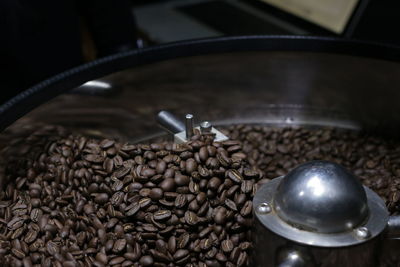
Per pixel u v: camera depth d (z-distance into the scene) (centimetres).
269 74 56
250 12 73
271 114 60
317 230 33
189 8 84
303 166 35
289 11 62
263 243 35
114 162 45
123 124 54
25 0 64
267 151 56
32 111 45
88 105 50
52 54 68
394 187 48
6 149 44
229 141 46
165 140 55
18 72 65
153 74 53
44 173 47
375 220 34
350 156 56
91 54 87
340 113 59
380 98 56
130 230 40
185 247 39
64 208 44
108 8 71
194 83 55
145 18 83
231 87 57
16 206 44
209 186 41
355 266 33
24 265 39
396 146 57
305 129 60
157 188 41
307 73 56
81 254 39
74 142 49
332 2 56
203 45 53
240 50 54
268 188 36
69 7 69
